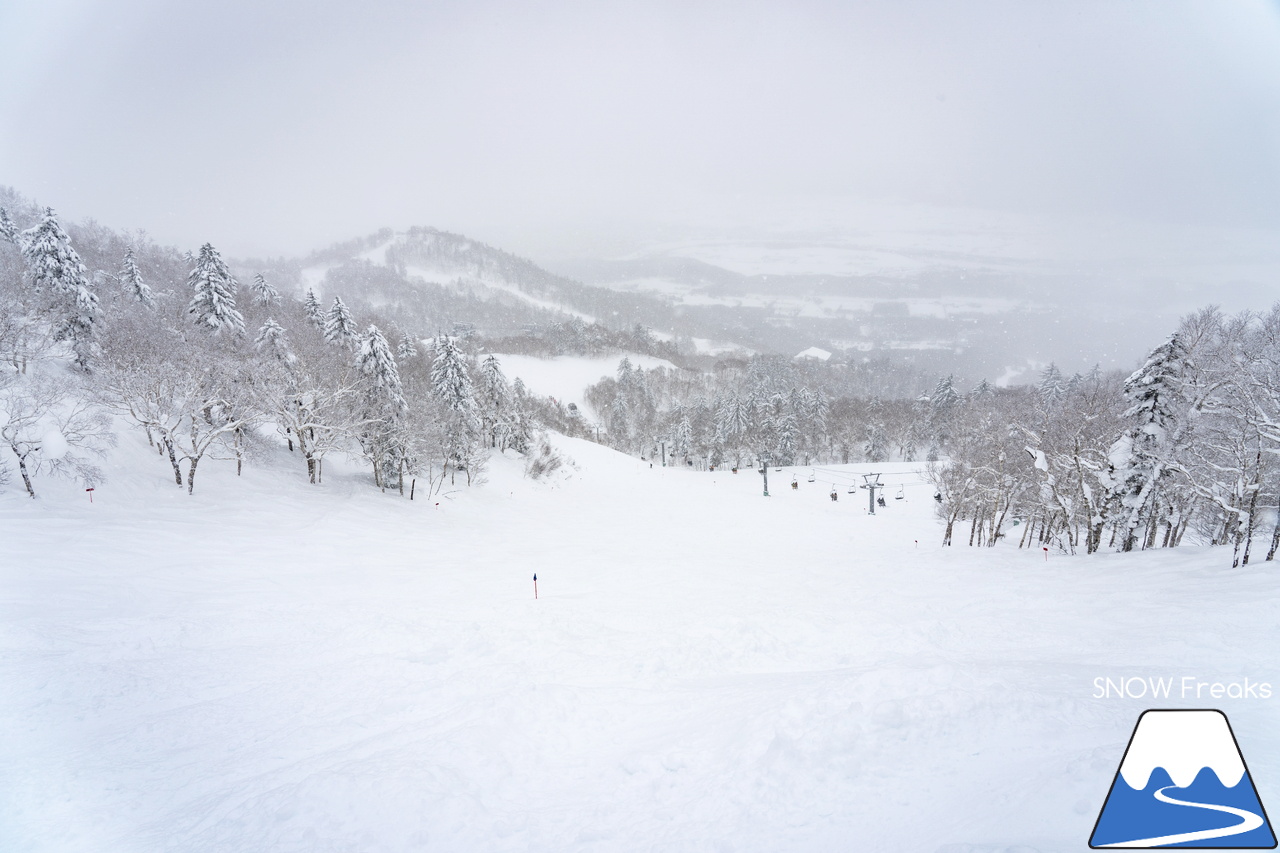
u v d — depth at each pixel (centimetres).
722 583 2556
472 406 5772
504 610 1919
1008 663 1124
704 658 1412
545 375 18438
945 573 2547
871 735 755
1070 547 3278
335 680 1209
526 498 5959
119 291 5316
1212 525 3081
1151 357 2744
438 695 1123
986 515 3853
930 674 898
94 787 783
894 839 546
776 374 16312
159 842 652
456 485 5591
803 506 6625
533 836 651
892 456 11694
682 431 11188
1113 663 1118
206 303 4622
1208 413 2533
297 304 8600
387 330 9525
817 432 10588
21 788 772
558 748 909
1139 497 2794
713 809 669
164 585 2081
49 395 3008
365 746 887
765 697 1002
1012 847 473
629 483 7531
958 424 4572
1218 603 1587
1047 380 9000
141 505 3109
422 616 1778
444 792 721
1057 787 556
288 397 4178
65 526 2556
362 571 2706
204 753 891
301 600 2003
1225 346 2380
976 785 612
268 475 4191
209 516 3197
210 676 1230
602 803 721
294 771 809
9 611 1588
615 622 1772
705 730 899
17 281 3659
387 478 4894
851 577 2586
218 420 4259
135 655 1351
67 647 1352
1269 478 2216
